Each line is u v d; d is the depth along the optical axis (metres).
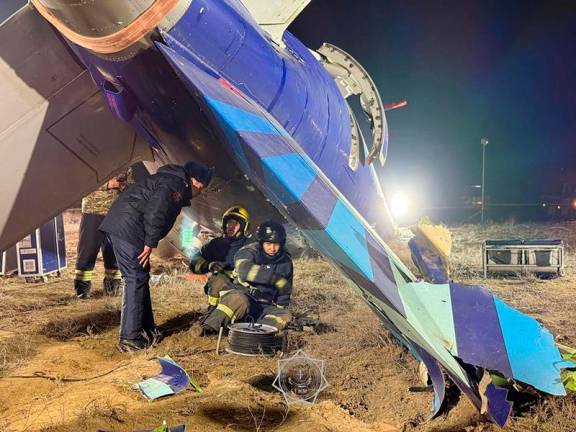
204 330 5.74
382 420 3.83
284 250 5.68
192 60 4.73
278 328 5.36
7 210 5.68
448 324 4.04
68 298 7.44
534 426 3.69
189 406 3.96
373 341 5.34
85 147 5.84
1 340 5.50
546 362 3.99
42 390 4.29
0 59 5.37
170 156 6.25
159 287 8.00
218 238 6.02
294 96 5.73
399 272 4.24
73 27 4.45
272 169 3.79
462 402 4.04
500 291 7.64
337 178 7.13
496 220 20.08
